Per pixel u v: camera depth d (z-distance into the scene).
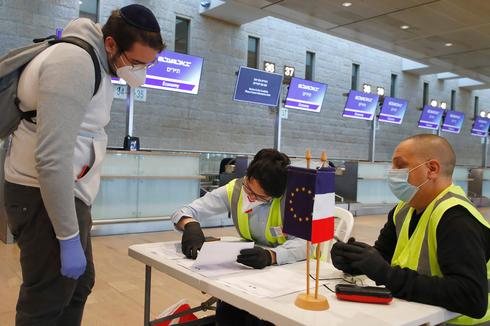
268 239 1.76
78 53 1.20
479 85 13.35
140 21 1.28
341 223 2.11
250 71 7.53
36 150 1.14
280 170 1.62
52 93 1.14
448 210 1.24
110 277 3.49
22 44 6.57
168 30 8.08
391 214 1.59
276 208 1.73
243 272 1.35
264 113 9.60
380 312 1.04
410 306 1.09
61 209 1.16
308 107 8.52
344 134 11.03
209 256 1.37
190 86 6.92
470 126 14.59
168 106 8.19
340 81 10.74
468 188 10.27
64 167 1.14
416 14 6.75
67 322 1.49
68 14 6.95
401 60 11.91
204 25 8.54
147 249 1.61
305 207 1.05
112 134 7.55
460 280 1.11
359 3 6.39
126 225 5.25
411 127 12.56
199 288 1.26
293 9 6.79
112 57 1.32
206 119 8.71
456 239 1.17
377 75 11.45
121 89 6.15
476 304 1.10
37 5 6.66
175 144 8.32
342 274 1.37
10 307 2.74
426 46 8.67
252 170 1.66
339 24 7.46
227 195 1.90
